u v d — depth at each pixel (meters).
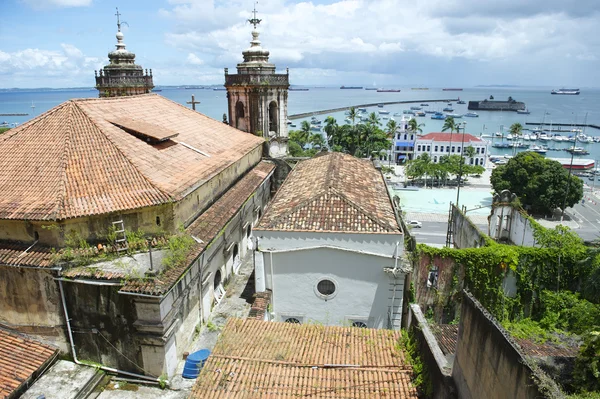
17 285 20.73
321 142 112.19
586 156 158.12
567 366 12.61
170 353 20.83
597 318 25.69
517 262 30.77
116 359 21.05
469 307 13.99
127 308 19.97
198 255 22.83
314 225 24.22
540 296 31.08
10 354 20.28
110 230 21.25
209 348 23.42
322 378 17.67
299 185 31.97
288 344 19.95
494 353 11.91
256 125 46.91
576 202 78.44
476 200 89.75
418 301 31.66
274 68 47.84
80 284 20.14
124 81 52.53
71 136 24.03
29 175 21.97
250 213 37.00
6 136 24.41
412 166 101.50
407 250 26.59
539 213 83.19
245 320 21.91
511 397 10.88
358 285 24.45
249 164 41.09
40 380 20.19
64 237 20.20
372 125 110.12
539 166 78.94
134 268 20.31
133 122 28.78
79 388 19.73
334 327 21.59
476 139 120.69
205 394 16.73
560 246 31.45
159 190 22.38
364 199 27.80
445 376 15.30
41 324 21.27
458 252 30.69
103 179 22.23
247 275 32.09
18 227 20.44
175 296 21.05
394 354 19.34
